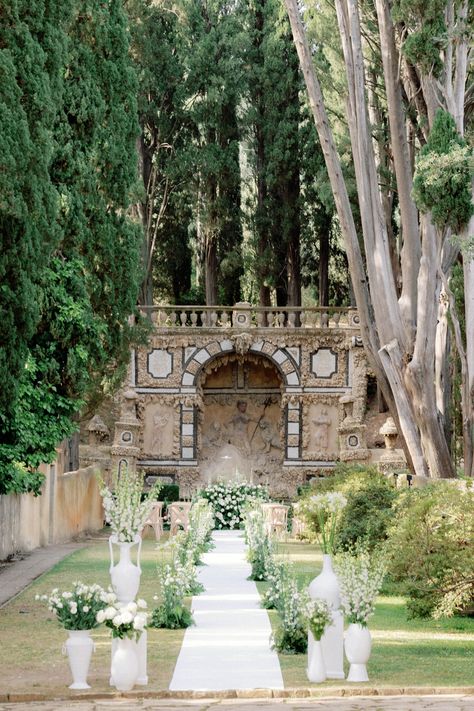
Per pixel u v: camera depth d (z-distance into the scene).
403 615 17.88
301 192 59.81
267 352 49.25
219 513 36.72
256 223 56.06
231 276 58.84
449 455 29.56
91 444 48.94
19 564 24.39
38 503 28.95
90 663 13.23
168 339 49.38
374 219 30.38
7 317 19.67
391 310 30.09
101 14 30.97
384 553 15.30
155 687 11.79
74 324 26.86
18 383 20.59
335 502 13.21
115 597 12.23
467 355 28.47
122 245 32.97
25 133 18.50
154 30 51.94
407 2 27.25
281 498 49.03
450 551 15.88
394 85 29.52
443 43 27.48
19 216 18.50
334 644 12.52
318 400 48.88
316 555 26.59
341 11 30.33
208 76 53.16
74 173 29.03
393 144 29.94
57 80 21.44
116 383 36.38
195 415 49.25
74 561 25.09
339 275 62.78
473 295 28.38
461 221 25.95
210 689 11.64
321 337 49.03
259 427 51.09
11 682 12.22
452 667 13.17
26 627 16.00
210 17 55.78
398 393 30.00
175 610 15.86
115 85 31.80
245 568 23.98
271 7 56.38
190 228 61.59
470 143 29.44
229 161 53.53
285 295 59.22
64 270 27.27
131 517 13.87
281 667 12.93
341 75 42.59
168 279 59.47
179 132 54.16
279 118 55.25
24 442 25.30
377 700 11.01
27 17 20.14
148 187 53.75
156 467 49.03
